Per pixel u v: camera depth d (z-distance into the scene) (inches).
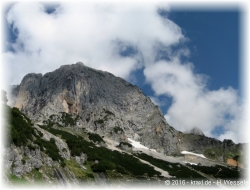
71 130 7751.0
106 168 4232.3
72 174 3230.8
